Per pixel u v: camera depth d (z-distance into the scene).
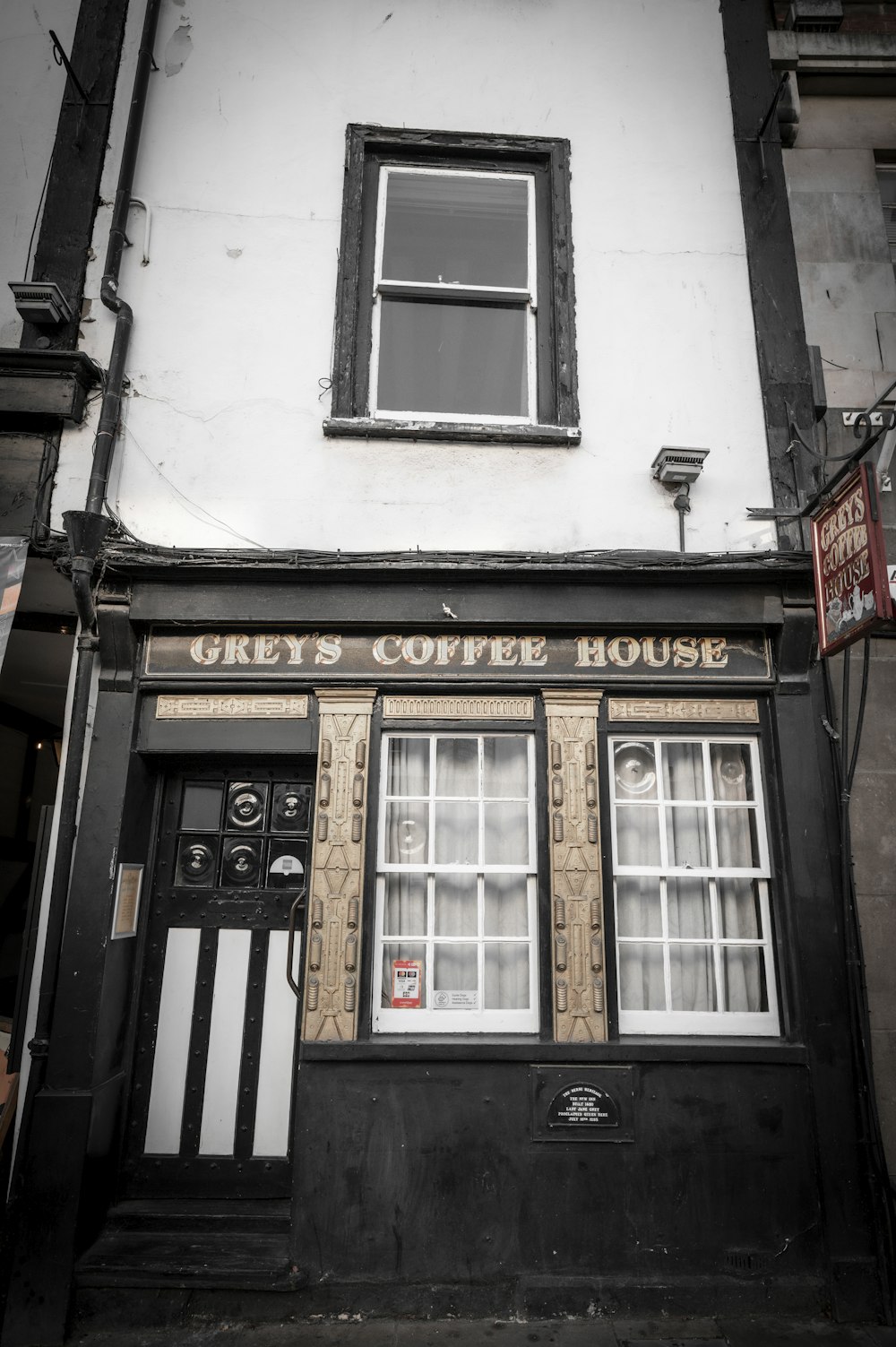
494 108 5.33
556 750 4.41
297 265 5.00
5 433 4.60
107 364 4.79
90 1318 3.77
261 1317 3.79
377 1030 4.22
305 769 4.80
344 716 4.44
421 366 5.13
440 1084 4.04
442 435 4.74
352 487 4.70
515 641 4.52
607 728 4.51
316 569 4.38
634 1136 4.01
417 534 4.64
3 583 4.30
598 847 4.31
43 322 4.71
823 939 4.21
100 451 4.51
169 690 4.49
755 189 5.29
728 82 5.50
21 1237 3.80
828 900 4.25
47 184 5.03
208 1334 3.71
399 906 4.44
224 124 5.18
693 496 4.79
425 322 5.21
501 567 4.39
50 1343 3.67
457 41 5.43
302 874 4.69
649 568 4.41
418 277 5.29
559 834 4.32
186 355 4.82
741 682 4.50
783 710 4.46
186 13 5.35
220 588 4.46
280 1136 4.40
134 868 4.43
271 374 4.82
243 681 4.45
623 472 4.80
